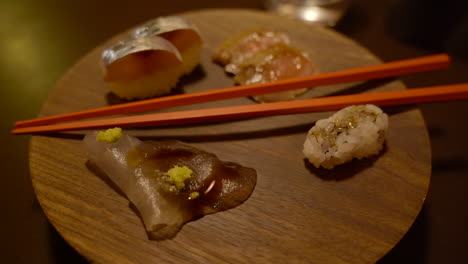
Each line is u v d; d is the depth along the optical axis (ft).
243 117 0.81
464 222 0.87
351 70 0.83
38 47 1.14
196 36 0.89
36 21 1.19
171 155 0.76
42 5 1.23
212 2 1.23
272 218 0.71
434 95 0.80
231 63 0.91
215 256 0.68
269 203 0.73
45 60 1.11
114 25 1.18
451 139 0.97
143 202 0.71
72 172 0.77
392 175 0.75
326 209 0.72
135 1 1.24
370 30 1.14
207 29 0.98
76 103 0.87
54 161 0.78
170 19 0.88
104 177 0.76
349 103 0.80
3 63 1.10
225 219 0.71
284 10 1.16
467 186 0.91
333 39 0.95
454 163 0.94
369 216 0.71
